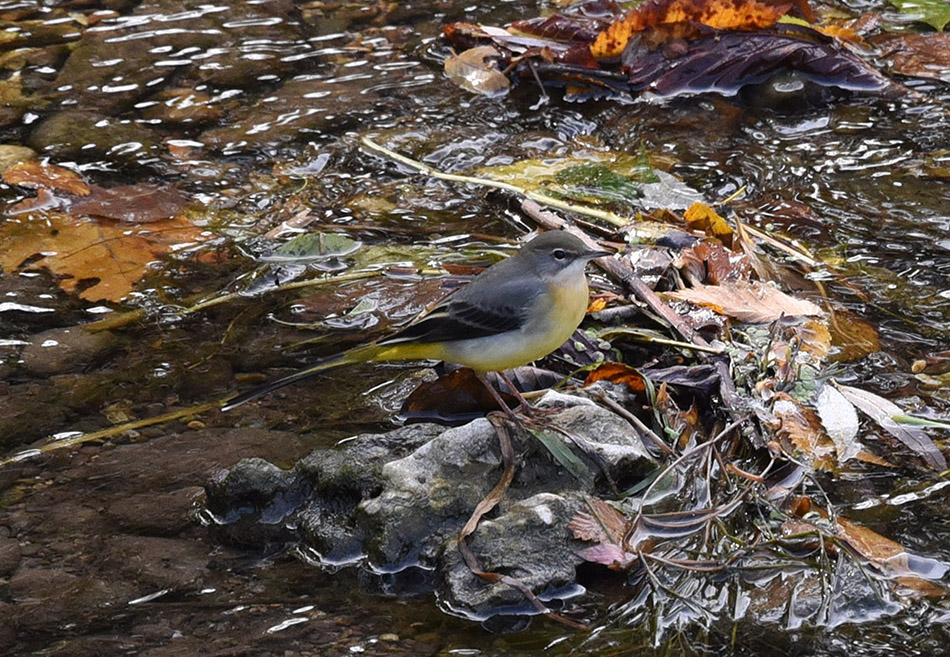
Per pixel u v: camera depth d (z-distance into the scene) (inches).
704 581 326.0
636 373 397.4
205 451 383.2
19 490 365.7
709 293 449.4
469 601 315.9
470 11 718.5
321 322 458.0
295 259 501.4
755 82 626.8
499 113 617.0
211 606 319.0
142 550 340.8
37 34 695.1
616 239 492.4
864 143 577.0
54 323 455.5
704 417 402.0
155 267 494.3
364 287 479.8
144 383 420.8
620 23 625.3
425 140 592.4
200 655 299.3
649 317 434.6
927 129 585.9
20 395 412.8
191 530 350.6
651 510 356.5
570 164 564.4
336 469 354.3
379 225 525.0
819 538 336.2
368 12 727.1
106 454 383.2
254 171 569.0
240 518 355.6
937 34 672.4
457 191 551.2
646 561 328.8
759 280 466.3
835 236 505.0
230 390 417.4
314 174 566.3
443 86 641.6
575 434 367.9
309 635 307.9
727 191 541.3
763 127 595.2
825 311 451.5
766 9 619.2
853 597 317.4
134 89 637.9
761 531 343.0
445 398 402.9
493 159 574.2
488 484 349.7
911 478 365.1
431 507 339.6
